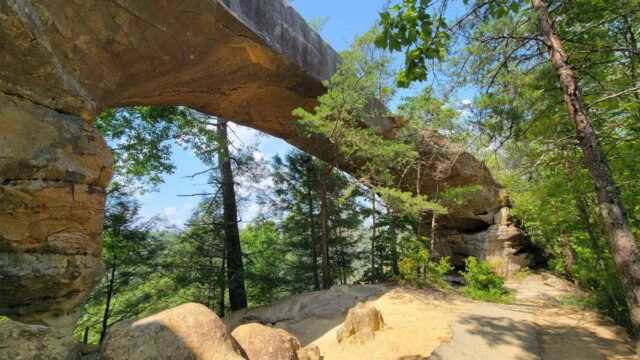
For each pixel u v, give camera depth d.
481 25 7.48
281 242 18.42
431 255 13.45
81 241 5.69
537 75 7.38
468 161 15.02
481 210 16.88
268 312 10.41
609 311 8.48
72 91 5.65
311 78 10.39
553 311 9.33
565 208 10.02
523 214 14.32
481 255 16.89
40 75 5.16
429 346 6.86
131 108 13.51
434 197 15.16
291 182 17.61
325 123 10.46
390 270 15.07
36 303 5.30
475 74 8.02
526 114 8.09
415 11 4.34
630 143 7.80
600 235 9.56
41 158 5.11
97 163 5.88
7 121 4.87
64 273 5.38
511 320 8.31
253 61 8.90
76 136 5.61
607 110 8.14
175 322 3.59
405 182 15.77
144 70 7.41
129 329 3.44
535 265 17.17
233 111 11.00
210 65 8.36
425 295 11.02
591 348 6.41
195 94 9.34
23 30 4.66
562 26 7.73
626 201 8.03
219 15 7.40
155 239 13.75
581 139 6.18
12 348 2.93
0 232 4.84
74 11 5.91
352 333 7.57
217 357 3.40
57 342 3.31
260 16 8.44
